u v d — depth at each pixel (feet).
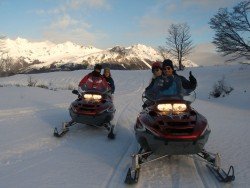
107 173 9.28
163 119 9.18
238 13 53.42
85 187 8.23
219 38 55.67
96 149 11.71
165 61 10.41
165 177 9.16
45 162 10.06
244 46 54.49
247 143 12.96
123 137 13.73
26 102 23.50
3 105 21.42
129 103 26.55
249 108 32.50
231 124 17.52
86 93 13.73
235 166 10.09
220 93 42.88
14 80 67.92
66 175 9.01
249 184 8.63
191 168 9.90
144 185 8.57
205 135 9.17
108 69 16.52
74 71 82.07
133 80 68.28
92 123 13.47
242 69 68.18
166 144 8.91
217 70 73.36
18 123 15.55
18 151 11.08
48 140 12.69
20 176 8.82
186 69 86.28
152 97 10.32
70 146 11.99
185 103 9.54
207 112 22.94
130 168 9.10
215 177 9.14
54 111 19.56
